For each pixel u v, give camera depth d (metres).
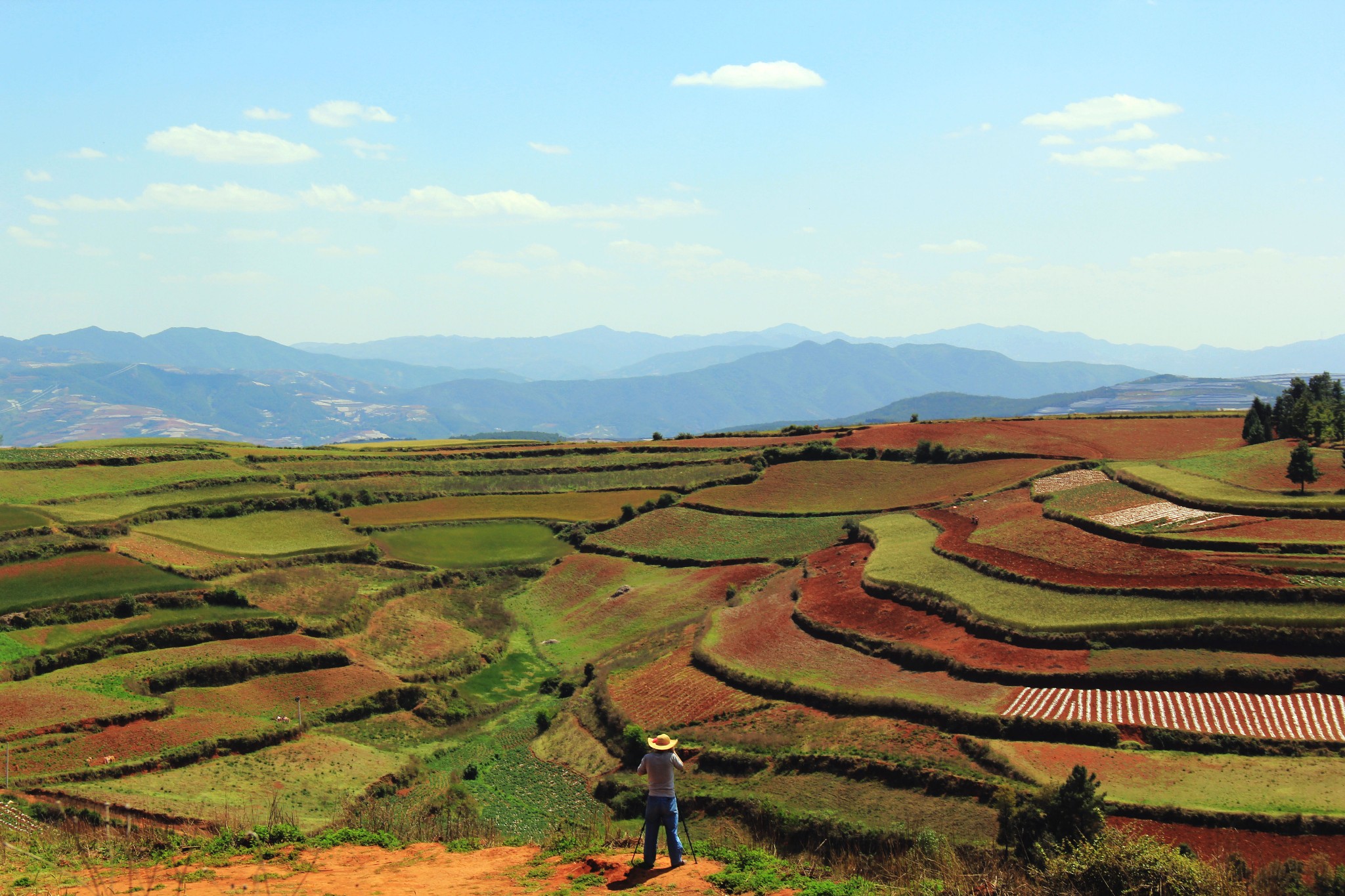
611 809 56.84
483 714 80.38
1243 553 76.50
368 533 117.88
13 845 24.91
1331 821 42.69
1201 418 147.25
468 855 24.34
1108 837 22.44
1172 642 63.00
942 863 24.81
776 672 71.56
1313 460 99.38
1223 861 40.28
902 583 82.31
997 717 56.53
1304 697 55.66
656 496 134.25
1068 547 83.81
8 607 79.38
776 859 23.30
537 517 128.38
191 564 95.56
